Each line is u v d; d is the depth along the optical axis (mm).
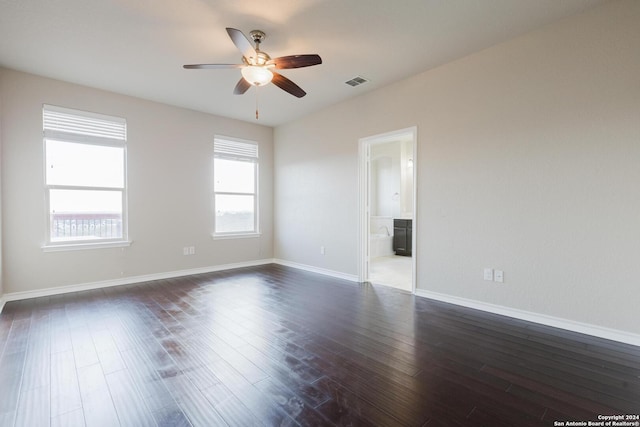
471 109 3314
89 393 1822
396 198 7590
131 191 4457
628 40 2396
